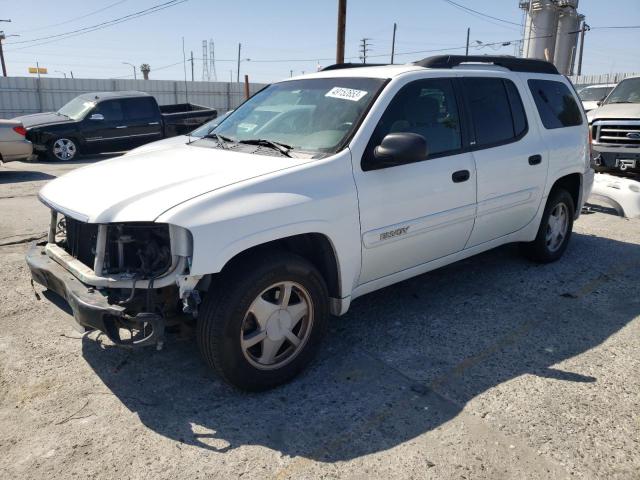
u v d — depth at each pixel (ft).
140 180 10.78
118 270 9.96
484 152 14.48
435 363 12.06
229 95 113.39
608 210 27.22
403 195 12.35
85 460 8.91
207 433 9.62
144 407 10.35
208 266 9.39
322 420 10.02
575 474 8.63
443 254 14.28
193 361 12.03
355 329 13.71
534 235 17.30
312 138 12.23
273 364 10.91
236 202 9.87
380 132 12.16
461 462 8.90
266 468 8.77
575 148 18.01
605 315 14.57
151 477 8.55
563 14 124.57
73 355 12.22
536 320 14.25
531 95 16.69
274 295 10.88
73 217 10.18
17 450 9.12
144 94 50.57
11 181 35.19
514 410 10.30
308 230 10.66
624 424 9.86
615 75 103.50
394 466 8.81
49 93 95.76
